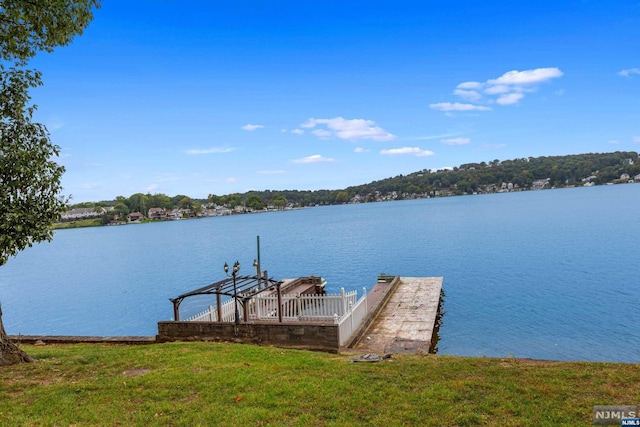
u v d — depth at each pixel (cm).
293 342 1261
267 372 844
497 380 751
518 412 628
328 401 684
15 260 7644
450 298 2581
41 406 691
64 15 1081
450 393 696
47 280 4772
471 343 1752
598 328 1847
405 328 1609
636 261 3278
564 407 637
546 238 5019
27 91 1012
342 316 1376
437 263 3975
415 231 7344
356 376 800
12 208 910
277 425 607
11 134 975
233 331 1319
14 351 966
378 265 4162
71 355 1064
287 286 2489
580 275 2933
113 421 632
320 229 9650
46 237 974
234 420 624
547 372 787
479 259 3975
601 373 771
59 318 2950
